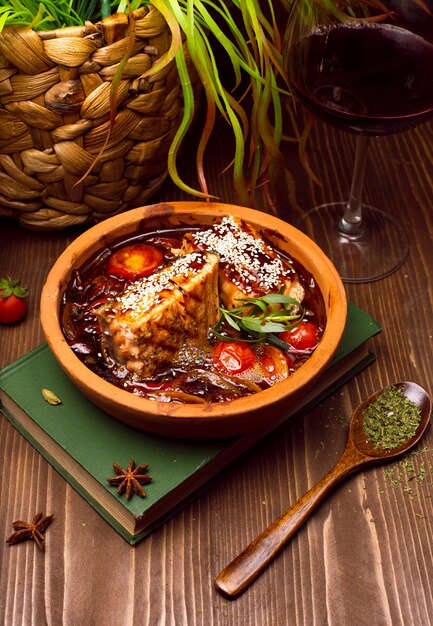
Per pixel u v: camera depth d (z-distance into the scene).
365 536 0.96
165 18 1.01
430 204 1.18
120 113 1.04
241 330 0.99
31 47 0.99
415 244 1.15
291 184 1.18
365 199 1.18
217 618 0.92
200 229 1.05
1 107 1.03
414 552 0.95
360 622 0.92
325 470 0.99
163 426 0.93
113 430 0.97
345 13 0.99
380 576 0.94
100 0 1.08
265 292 0.99
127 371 0.97
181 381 0.96
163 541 0.95
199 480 0.97
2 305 1.05
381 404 1.01
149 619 0.92
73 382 0.95
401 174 1.20
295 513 0.95
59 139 1.04
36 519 0.96
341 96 0.99
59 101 1.02
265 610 0.92
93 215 1.11
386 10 0.98
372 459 0.98
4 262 1.11
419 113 0.99
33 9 1.04
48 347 1.02
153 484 0.94
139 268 1.02
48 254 1.12
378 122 0.99
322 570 0.94
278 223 1.03
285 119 1.24
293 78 1.02
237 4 1.06
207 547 0.95
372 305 1.10
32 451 1.00
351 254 1.14
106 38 1.01
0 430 1.01
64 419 0.98
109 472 0.95
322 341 0.96
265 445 1.00
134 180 1.10
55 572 0.94
